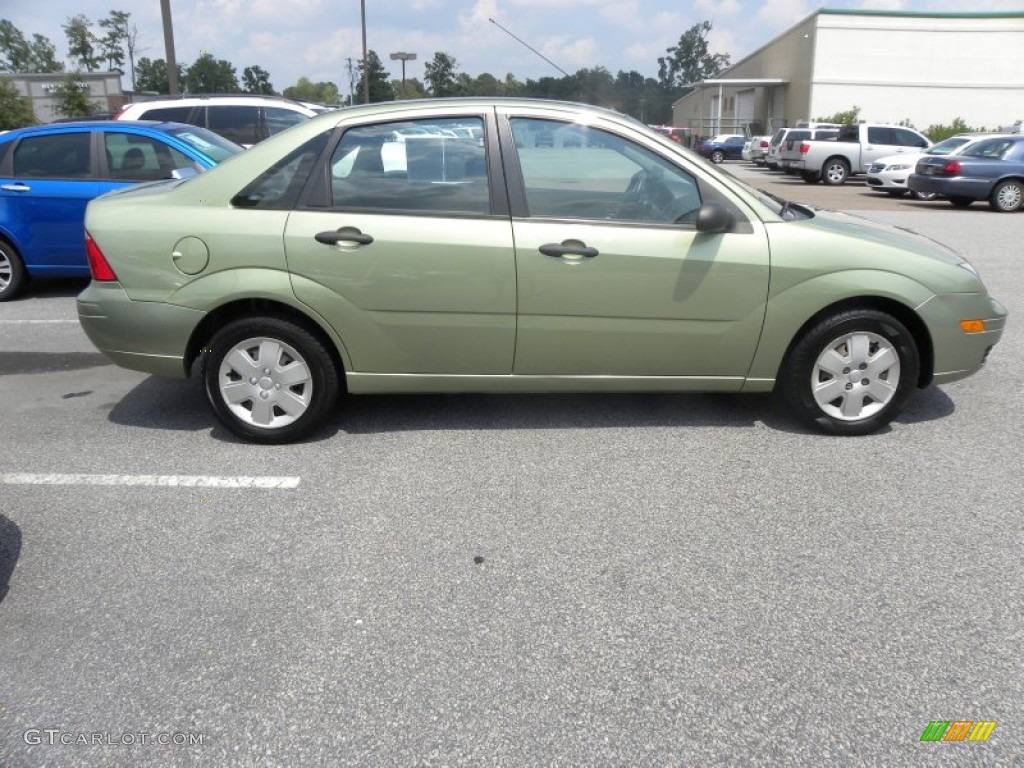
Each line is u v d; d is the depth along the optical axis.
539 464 4.12
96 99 38.16
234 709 2.46
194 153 7.76
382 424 4.66
